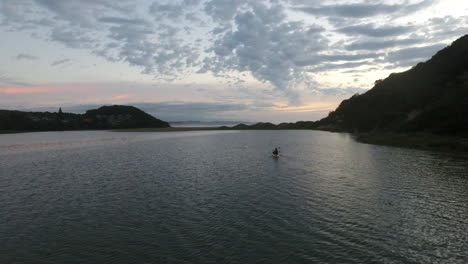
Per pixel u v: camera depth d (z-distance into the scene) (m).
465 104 63.44
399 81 123.69
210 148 69.12
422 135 65.00
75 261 14.95
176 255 15.44
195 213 21.81
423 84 96.50
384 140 71.44
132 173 37.22
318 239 17.16
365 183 30.33
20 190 28.81
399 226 18.97
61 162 46.72
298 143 80.69
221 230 18.61
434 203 23.48
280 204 23.73
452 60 89.62
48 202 24.81
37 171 38.88
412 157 46.72
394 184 29.61
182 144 80.50
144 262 14.77
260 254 15.45
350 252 15.60
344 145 72.31
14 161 48.28
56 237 17.84
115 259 15.11
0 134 141.12
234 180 32.75
